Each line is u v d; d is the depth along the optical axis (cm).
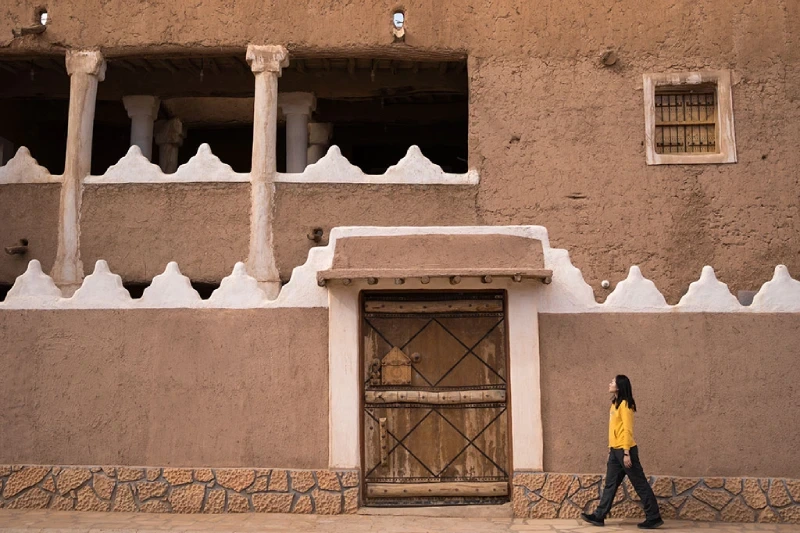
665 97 1235
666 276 1173
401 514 902
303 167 1428
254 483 915
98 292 957
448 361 938
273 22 1248
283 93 1430
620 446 846
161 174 1220
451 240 938
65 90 1480
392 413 931
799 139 1192
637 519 892
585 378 918
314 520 879
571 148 1205
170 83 1441
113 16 1262
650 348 918
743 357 912
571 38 1229
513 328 923
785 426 898
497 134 1216
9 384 949
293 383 930
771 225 1176
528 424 911
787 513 880
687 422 905
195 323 945
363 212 1197
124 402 938
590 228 1187
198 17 1253
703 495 891
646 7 1229
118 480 921
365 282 923
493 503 917
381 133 1762
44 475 930
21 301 959
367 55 1253
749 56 1212
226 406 930
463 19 1242
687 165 1195
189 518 886
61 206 1218
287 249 1193
